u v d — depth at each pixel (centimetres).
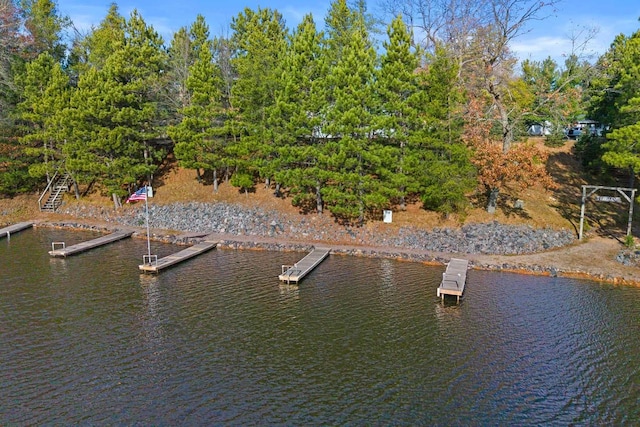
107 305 2620
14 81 4725
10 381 1839
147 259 3503
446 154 3788
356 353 2102
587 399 1769
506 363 2020
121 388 1800
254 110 4262
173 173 5012
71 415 1634
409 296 2792
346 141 3616
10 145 4750
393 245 3831
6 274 3145
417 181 3791
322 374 1925
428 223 3934
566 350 2134
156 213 4547
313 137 4216
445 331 2325
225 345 2162
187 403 1712
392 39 3728
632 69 3625
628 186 4456
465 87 4116
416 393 1795
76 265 3356
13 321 2394
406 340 2230
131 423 1597
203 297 2759
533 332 2312
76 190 4878
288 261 3509
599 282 3023
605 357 2075
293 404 1717
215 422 1609
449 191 3631
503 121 3972
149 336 2242
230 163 4347
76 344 2150
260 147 4097
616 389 1834
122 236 4138
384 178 3891
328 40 4759
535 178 3684
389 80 3700
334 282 3044
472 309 2597
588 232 3788
